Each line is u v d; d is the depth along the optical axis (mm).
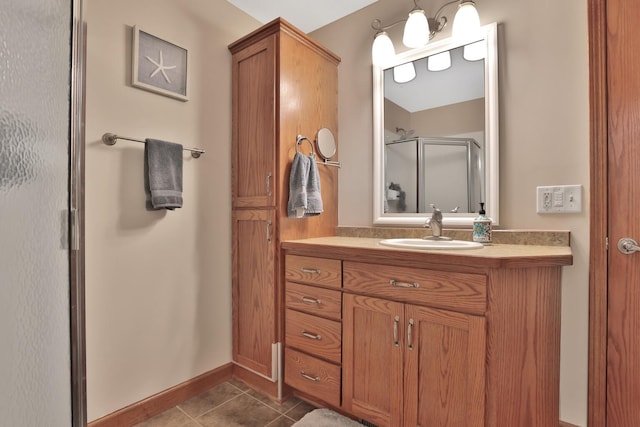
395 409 1271
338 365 1450
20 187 650
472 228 1616
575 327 1323
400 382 1261
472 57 1636
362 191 2008
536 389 1161
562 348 1348
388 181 1916
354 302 1395
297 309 1611
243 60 1879
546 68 1426
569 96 1371
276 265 1694
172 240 1654
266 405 1646
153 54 1567
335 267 1467
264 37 1763
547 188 1411
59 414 755
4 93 611
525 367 1135
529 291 1139
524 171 1478
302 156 1722
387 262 1301
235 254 1909
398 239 1675
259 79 1786
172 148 1579
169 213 1644
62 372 768
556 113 1400
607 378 1251
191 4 1745
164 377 1612
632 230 1214
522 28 1487
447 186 1715
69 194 796
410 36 1664
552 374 1198
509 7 1523
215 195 1857
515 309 1110
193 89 1749
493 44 1548
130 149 1493
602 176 1269
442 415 1164
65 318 780
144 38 1534
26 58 664
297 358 1604
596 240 1277
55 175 750
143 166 1540
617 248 1241
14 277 637
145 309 1544
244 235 1863
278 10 2027
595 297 1275
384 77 1938
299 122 1817
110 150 1425
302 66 1842
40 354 703
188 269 1722
